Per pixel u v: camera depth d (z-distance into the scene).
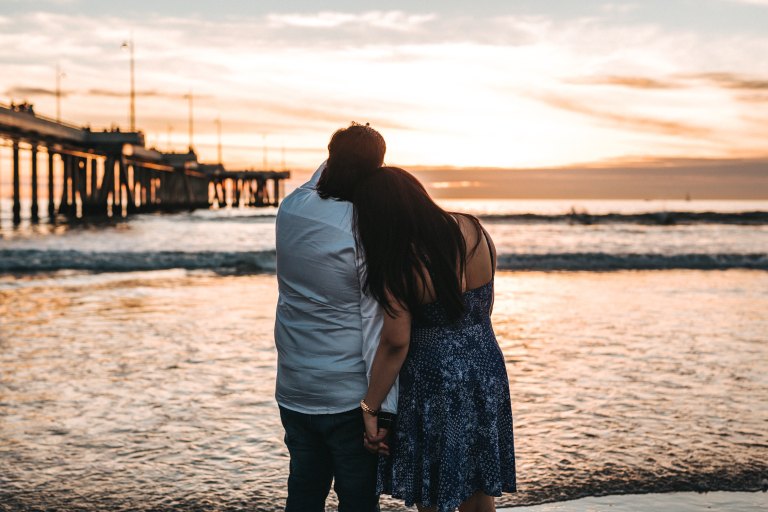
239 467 3.83
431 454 2.24
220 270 17.02
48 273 15.95
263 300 11.23
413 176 2.24
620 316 9.80
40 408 4.97
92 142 64.88
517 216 61.03
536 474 3.67
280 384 2.35
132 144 69.62
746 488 3.50
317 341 2.23
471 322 2.30
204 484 3.59
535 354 6.99
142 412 4.87
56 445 4.18
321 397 2.25
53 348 7.18
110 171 71.31
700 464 3.82
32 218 55.03
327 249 2.15
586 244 30.22
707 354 7.01
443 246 2.16
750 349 7.28
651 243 31.08
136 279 14.71
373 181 2.18
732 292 13.03
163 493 3.47
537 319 9.49
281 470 3.79
